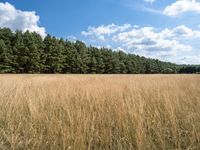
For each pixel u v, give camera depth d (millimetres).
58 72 66875
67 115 4168
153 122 3957
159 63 115562
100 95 6051
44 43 65750
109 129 3658
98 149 3199
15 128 3973
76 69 72062
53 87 8602
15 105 5383
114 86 8438
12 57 57250
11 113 4824
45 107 5320
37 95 6766
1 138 3629
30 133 3627
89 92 6719
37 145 3270
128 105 4512
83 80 13148
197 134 3281
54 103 5531
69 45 72125
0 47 55250
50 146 3215
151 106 5094
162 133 3557
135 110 4230
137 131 3285
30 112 4828
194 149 3070
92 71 78188
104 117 4211
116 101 5312
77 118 3779
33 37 62500
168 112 4320
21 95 6543
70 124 3625
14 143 3285
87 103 5383
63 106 5227
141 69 101562
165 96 5555
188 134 3498
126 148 3195
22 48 58688
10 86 8844
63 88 7930
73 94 6594
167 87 8664
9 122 4230
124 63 94625
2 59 55625
